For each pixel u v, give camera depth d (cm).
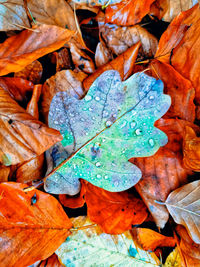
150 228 26
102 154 24
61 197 25
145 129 23
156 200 24
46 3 24
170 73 26
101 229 25
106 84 23
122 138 24
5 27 23
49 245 23
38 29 23
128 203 25
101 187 23
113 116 23
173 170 25
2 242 21
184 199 24
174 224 26
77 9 25
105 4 25
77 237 25
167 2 26
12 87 24
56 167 23
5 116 22
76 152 23
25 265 22
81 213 26
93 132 24
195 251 25
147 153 23
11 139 22
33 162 23
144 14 25
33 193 22
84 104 24
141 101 23
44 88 24
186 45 25
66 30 23
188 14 24
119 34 26
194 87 26
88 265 24
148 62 26
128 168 24
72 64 26
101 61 26
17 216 22
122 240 25
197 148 23
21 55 23
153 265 25
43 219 23
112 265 25
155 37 26
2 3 23
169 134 25
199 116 26
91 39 27
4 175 23
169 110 26
